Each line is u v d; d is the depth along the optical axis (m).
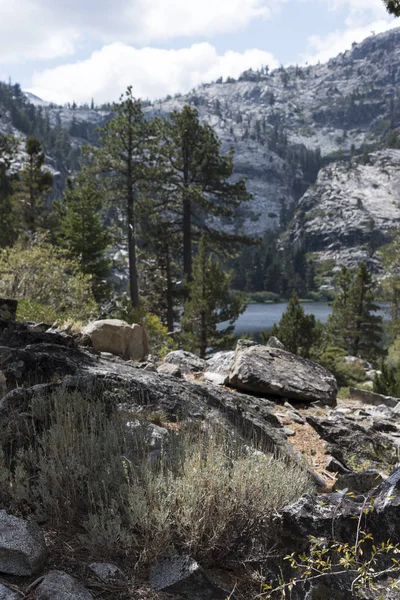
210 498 3.27
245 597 2.96
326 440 6.33
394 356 40.41
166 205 46.62
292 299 29.08
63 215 43.78
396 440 6.65
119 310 21.17
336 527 3.05
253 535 3.28
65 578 2.68
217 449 3.93
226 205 47.00
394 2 7.09
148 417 4.90
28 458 3.62
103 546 3.03
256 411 7.07
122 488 3.32
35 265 16.66
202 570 2.91
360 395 11.38
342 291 54.03
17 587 2.65
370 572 2.81
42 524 3.24
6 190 46.91
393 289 37.41
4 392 5.11
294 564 2.99
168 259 46.69
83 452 3.65
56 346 6.39
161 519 3.03
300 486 3.67
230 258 47.16
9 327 7.38
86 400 4.55
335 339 53.06
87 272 36.47
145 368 8.16
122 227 45.53
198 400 5.64
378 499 3.12
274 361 9.18
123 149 43.94
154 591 2.84
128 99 43.75
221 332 29.91
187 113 44.09
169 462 3.58
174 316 48.09
